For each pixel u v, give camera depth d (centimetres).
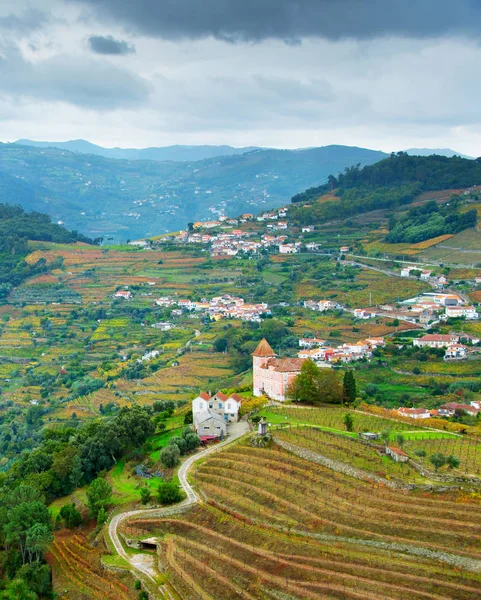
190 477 18038
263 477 16825
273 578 13400
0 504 18288
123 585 14650
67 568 16262
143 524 16325
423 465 15850
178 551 15075
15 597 15050
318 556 13575
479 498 14112
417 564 12825
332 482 15762
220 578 13900
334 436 18225
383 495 14812
